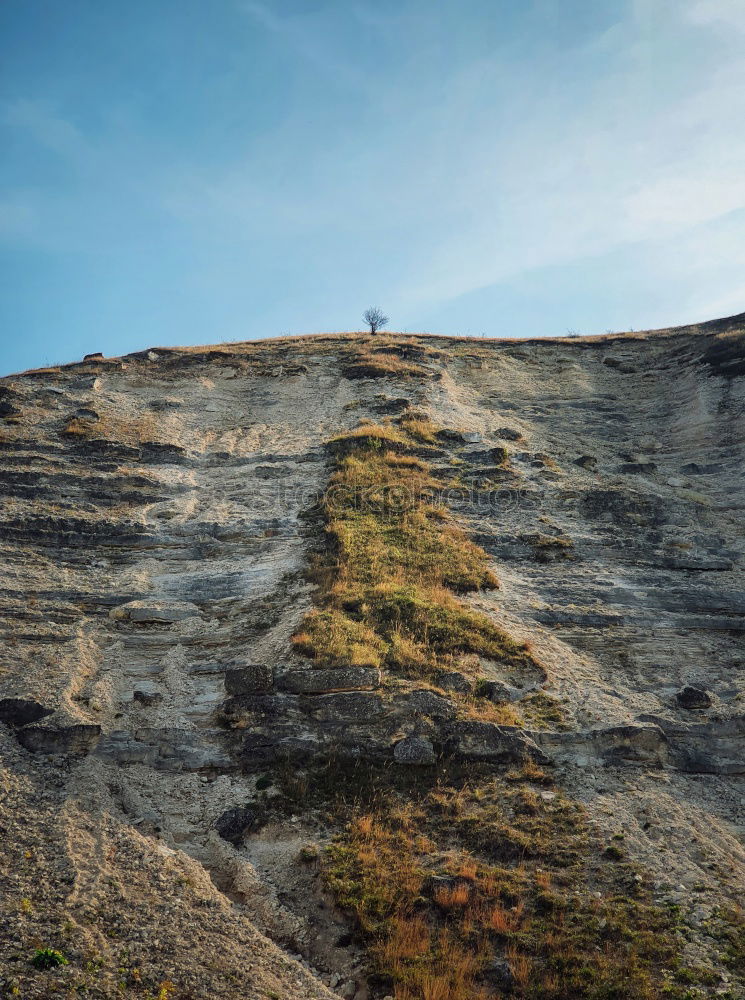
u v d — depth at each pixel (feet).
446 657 51.67
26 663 51.37
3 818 36.86
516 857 37.81
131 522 71.56
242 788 42.78
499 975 31.60
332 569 62.59
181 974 28.96
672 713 49.29
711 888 36.09
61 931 29.84
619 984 31.04
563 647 56.24
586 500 78.43
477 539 70.18
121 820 38.70
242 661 52.65
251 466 86.17
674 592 63.72
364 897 35.01
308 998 29.37
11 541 66.39
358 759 43.98
